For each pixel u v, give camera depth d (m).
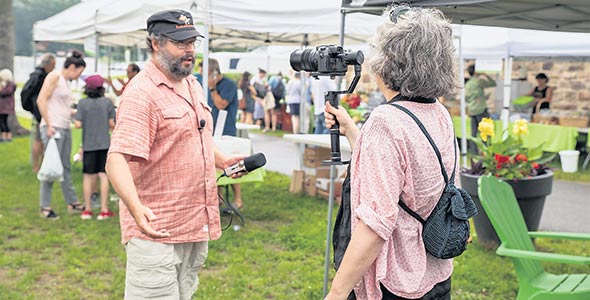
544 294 3.46
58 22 9.70
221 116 6.19
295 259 5.44
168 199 2.82
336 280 1.97
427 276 2.10
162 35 2.75
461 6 3.37
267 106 16.78
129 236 2.85
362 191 1.98
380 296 2.04
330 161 2.47
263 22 6.14
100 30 8.09
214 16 5.85
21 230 6.37
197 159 2.87
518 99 11.87
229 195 7.92
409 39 2.00
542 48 9.34
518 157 5.50
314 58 2.48
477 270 5.08
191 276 3.07
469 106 11.69
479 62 12.39
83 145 6.61
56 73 6.50
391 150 1.96
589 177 9.78
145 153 2.70
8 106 13.80
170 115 2.78
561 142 10.41
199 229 2.90
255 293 4.65
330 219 4.13
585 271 5.18
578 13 3.58
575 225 6.79
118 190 2.61
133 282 2.86
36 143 9.52
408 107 2.05
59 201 7.64
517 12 3.64
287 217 6.90
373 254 1.93
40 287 4.80
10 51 15.48
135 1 7.14
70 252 5.62
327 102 2.47
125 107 2.71
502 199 3.80
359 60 2.41
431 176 2.03
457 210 2.07
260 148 13.41
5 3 15.36
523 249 3.72
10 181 9.02
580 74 12.38
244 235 6.14
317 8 6.40
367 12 3.61
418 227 2.06
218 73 6.67
